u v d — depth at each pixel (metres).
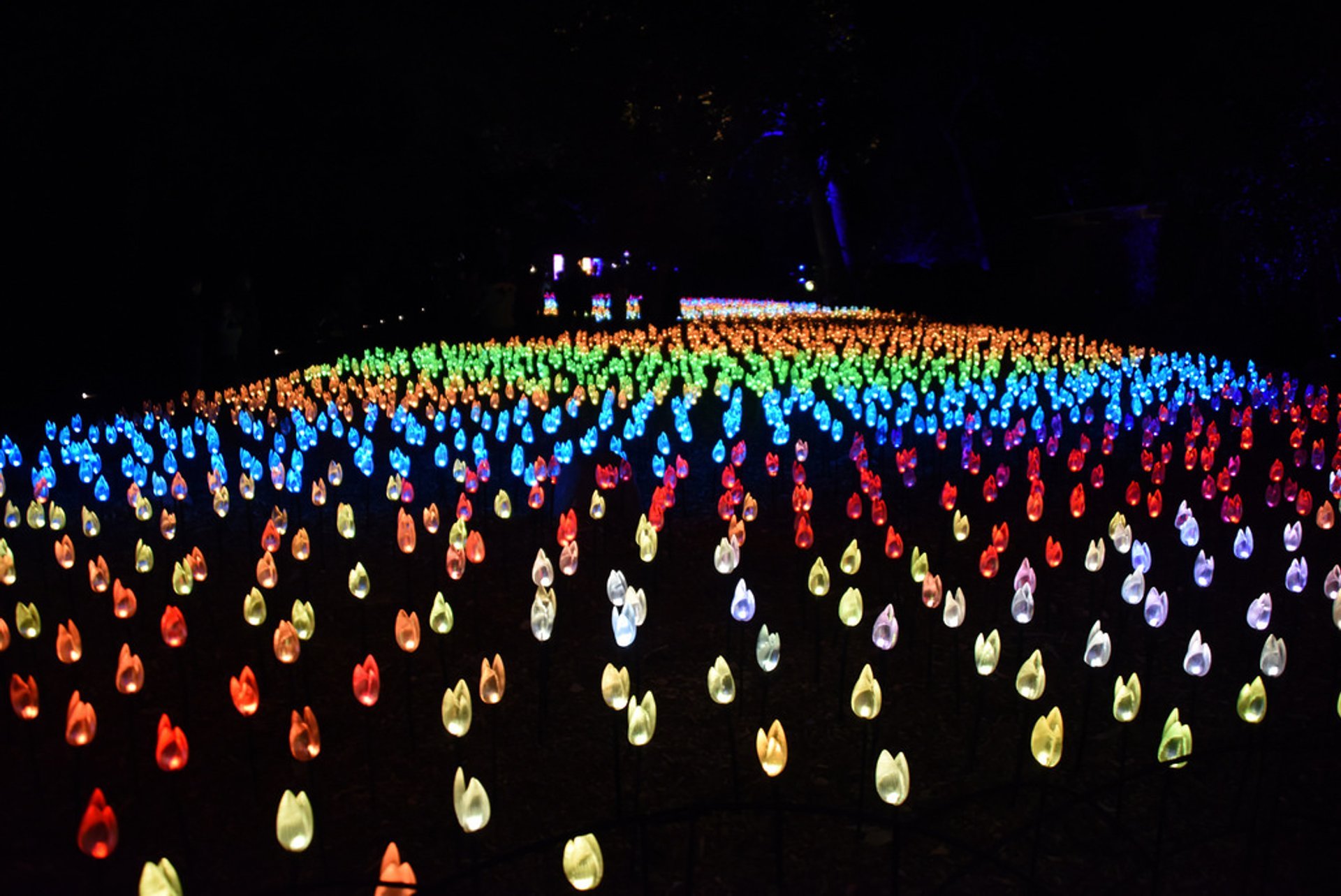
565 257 36.56
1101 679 6.71
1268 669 5.68
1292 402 15.71
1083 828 5.20
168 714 6.40
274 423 13.88
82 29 17.64
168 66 19.06
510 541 9.58
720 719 6.32
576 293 31.94
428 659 7.15
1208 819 5.23
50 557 9.34
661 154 33.50
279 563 9.09
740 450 10.45
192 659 7.15
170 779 5.35
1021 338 26.27
